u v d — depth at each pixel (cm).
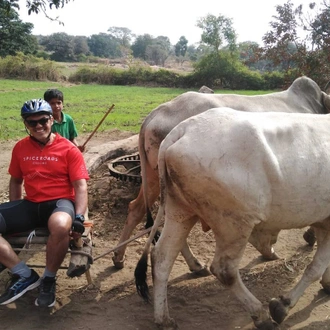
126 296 392
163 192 323
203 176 297
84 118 1516
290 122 322
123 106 1952
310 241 482
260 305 333
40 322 353
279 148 308
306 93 462
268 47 989
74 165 380
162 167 319
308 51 957
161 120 405
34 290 396
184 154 299
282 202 310
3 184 716
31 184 378
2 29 4738
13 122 1389
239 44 3659
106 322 354
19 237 372
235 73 3594
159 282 338
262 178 300
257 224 314
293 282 413
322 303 377
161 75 3703
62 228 343
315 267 353
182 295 393
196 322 354
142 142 420
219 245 321
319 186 318
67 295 393
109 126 1345
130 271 439
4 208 376
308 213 323
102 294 396
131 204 446
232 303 379
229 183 294
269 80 3584
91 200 597
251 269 436
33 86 2983
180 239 339
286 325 347
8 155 942
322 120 338
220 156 296
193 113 405
